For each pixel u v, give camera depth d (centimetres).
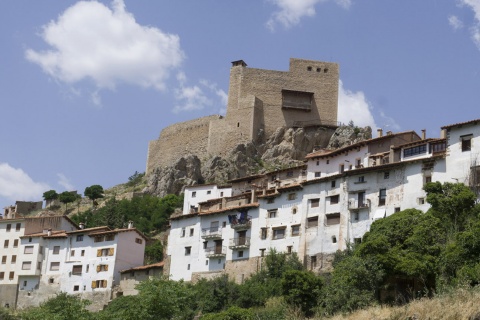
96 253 12538
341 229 9950
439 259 7494
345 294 7175
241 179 13725
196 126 18825
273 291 9200
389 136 11169
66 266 12706
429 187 8750
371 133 16450
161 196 16750
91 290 12294
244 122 17488
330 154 11812
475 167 8988
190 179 16838
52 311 7588
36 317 7581
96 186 18462
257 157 17038
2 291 12950
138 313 7231
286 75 17975
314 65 18062
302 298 7931
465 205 8369
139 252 12756
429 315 5253
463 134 9269
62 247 12900
